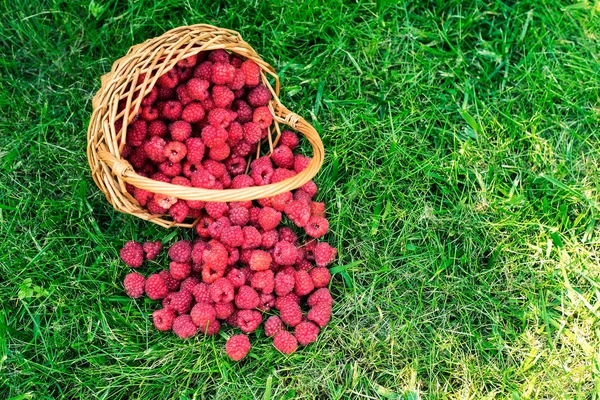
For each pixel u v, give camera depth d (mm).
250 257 604
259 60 602
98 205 652
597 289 629
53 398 593
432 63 691
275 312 620
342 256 643
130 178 553
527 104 690
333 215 652
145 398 597
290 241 626
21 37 682
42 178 655
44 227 630
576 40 702
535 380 607
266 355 602
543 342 625
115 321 614
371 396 609
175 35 576
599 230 653
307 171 577
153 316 600
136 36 683
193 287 604
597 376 605
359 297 633
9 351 597
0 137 656
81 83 674
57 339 604
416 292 639
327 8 689
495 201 655
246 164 656
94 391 597
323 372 607
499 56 690
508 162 672
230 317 602
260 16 688
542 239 649
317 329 605
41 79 679
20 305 616
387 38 696
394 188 660
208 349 604
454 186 660
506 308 634
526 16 702
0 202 638
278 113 639
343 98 688
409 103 684
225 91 602
